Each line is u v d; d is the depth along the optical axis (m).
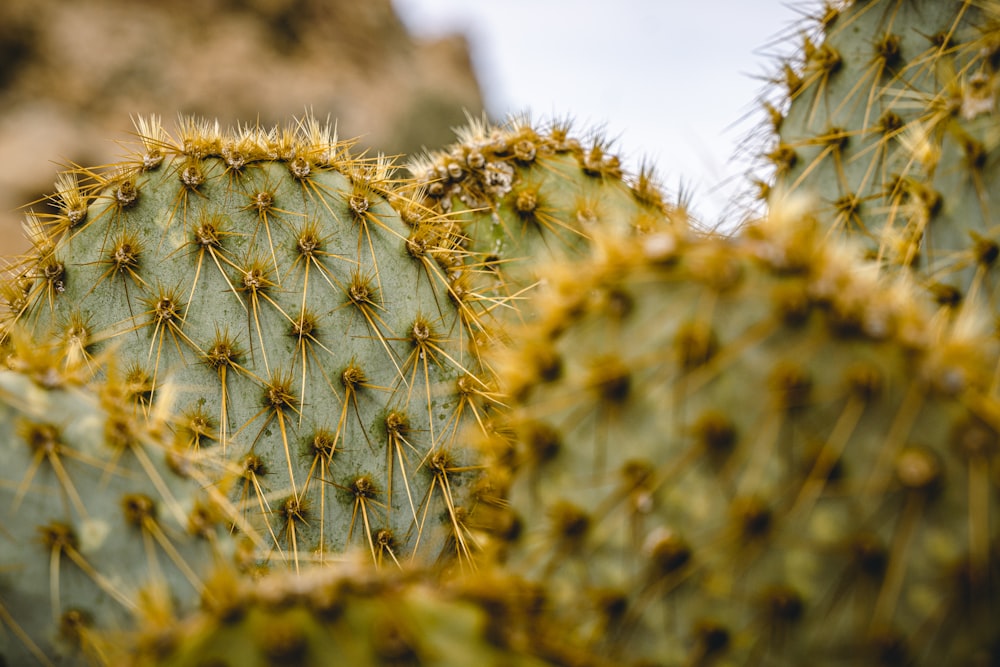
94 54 5.12
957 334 0.62
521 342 0.67
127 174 0.78
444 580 0.69
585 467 0.62
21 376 0.66
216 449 0.72
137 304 0.75
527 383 0.64
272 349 0.75
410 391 0.76
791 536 0.60
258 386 0.75
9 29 5.03
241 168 0.77
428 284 0.78
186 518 0.65
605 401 0.62
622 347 0.62
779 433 0.60
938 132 0.72
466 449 0.76
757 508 0.60
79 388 0.67
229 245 0.76
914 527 0.59
